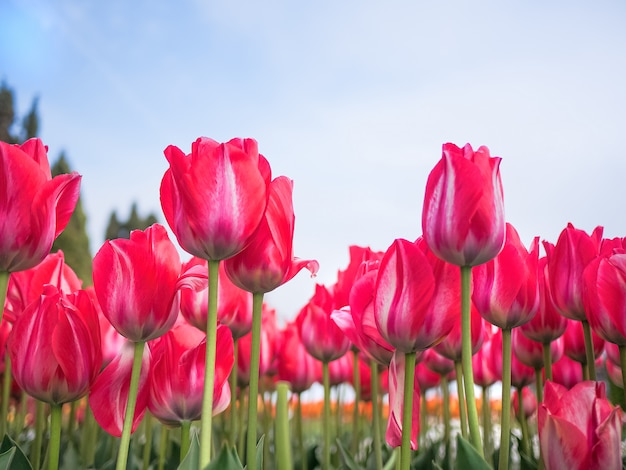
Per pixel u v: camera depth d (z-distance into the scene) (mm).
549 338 553
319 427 1499
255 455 406
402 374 404
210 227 365
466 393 383
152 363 435
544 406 383
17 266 373
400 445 406
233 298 558
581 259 494
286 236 414
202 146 380
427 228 384
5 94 12703
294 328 747
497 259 438
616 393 740
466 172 371
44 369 402
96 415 412
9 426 833
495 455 608
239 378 658
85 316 417
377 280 392
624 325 441
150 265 389
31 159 367
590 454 367
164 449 546
